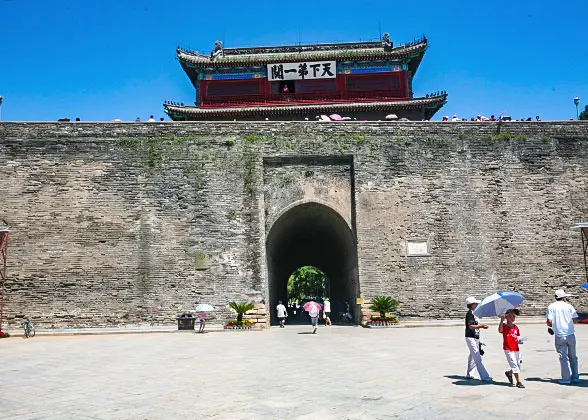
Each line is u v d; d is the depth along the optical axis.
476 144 27.28
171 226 25.80
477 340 10.34
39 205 25.62
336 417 7.43
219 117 39.44
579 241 26.45
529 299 25.75
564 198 26.86
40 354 15.73
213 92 40.78
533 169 27.11
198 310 23.11
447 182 26.78
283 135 27.16
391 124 27.39
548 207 26.73
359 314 25.86
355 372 11.47
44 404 8.55
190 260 25.52
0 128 26.27
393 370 11.68
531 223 26.50
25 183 25.80
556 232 26.47
